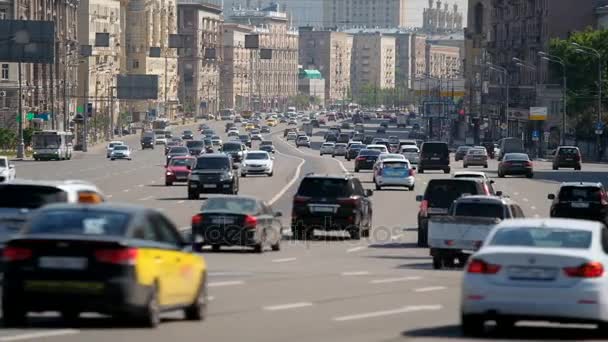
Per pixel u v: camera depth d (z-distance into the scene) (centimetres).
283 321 4919
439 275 7225
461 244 7675
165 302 4541
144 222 4494
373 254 8938
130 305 4316
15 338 4188
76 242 4312
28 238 4338
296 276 6981
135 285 4316
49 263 4309
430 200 9706
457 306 5559
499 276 4391
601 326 4469
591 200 11219
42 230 4394
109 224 4403
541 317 4356
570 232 4591
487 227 7656
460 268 7844
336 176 10306
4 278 4347
